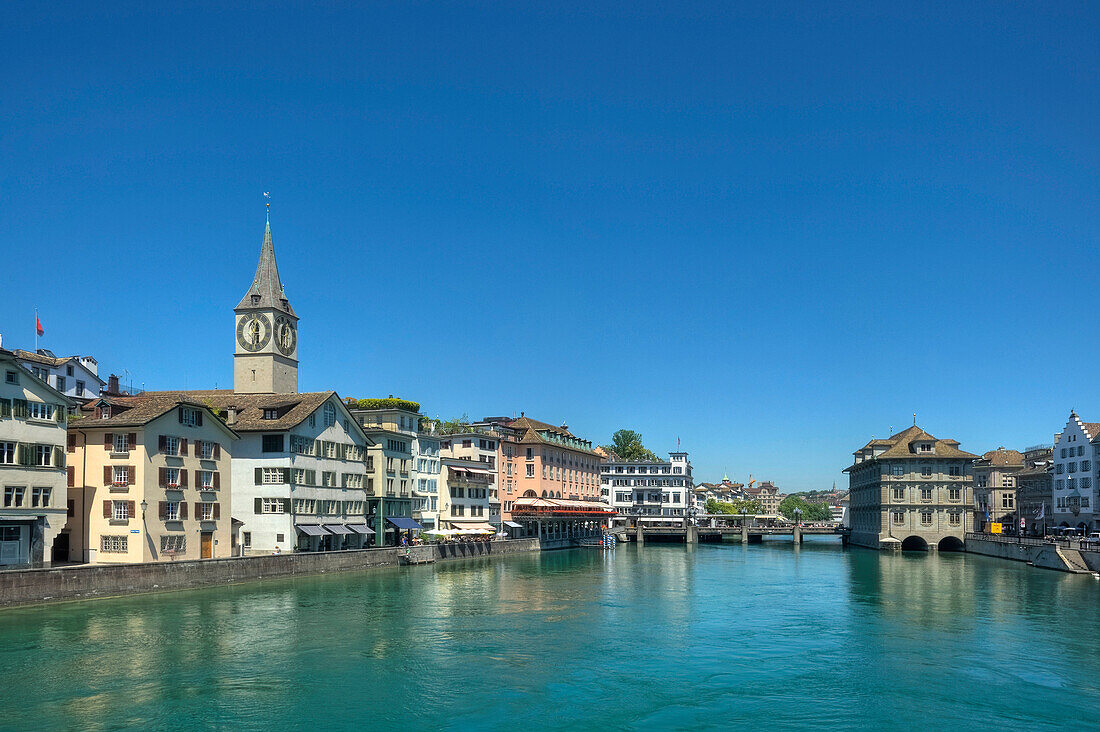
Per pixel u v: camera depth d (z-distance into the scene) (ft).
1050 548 300.40
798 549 451.53
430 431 371.35
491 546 370.94
